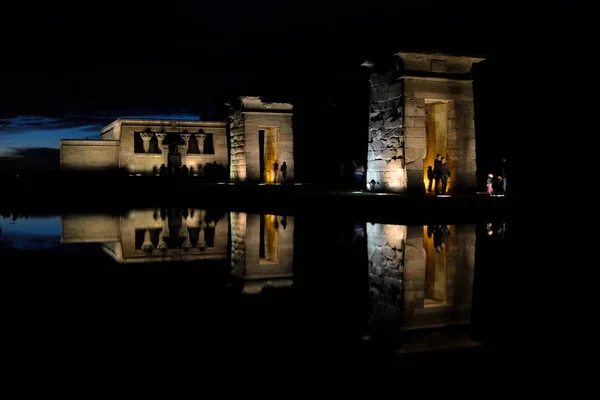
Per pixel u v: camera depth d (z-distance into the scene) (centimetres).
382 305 704
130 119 4953
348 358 480
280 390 401
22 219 1922
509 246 1205
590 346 520
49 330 561
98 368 448
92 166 5009
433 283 844
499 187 2566
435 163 2269
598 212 1852
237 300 721
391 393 396
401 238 1359
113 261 1052
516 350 509
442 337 556
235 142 3653
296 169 4519
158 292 764
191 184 3638
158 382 415
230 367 452
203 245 1290
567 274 894
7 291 759
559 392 398
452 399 384
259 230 1588
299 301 720
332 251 1173
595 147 2634
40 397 383
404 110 2255
